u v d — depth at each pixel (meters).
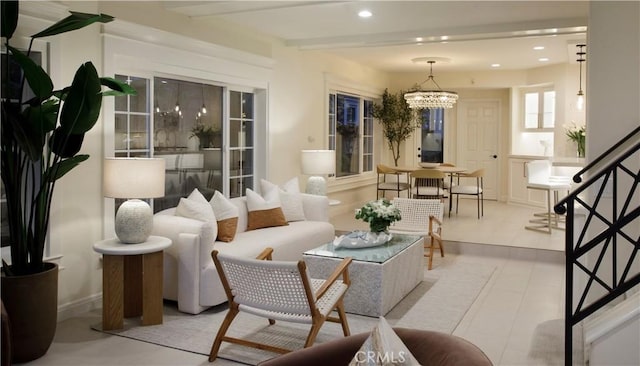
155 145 5.00
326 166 6.51
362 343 1.95
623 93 3.74
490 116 10.48
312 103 7.54
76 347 3.44
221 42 5.58
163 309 4.19
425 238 6.66
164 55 4.82
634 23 3.70
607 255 3.77
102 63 4.22
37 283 3.20
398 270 4.38
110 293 3.72
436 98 8.47
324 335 3.68
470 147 10.68
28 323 3.17
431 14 5.27
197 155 5.60
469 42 6.88
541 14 5.24
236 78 5.85
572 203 2.87
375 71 9.77
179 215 4.42
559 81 8.74
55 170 3.36
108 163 3.80
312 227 5.55
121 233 3.81
